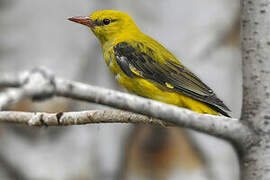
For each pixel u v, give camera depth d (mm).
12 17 13172
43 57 12836
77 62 12977
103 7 13711
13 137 12656
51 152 12445
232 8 14430
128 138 13859
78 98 3508
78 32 13172
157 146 14242
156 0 14242
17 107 11367
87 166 12438
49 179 12266
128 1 14133
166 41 14055
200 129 4055
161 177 14133
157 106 3805
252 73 4648
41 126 6086
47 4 13234
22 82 3297
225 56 14242
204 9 14305
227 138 4316
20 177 12570
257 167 4438
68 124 6039
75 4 13336
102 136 12859
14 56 12859
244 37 4730
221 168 13570
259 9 4676
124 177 13781
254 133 4453
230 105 14070
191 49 14070
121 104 3664
